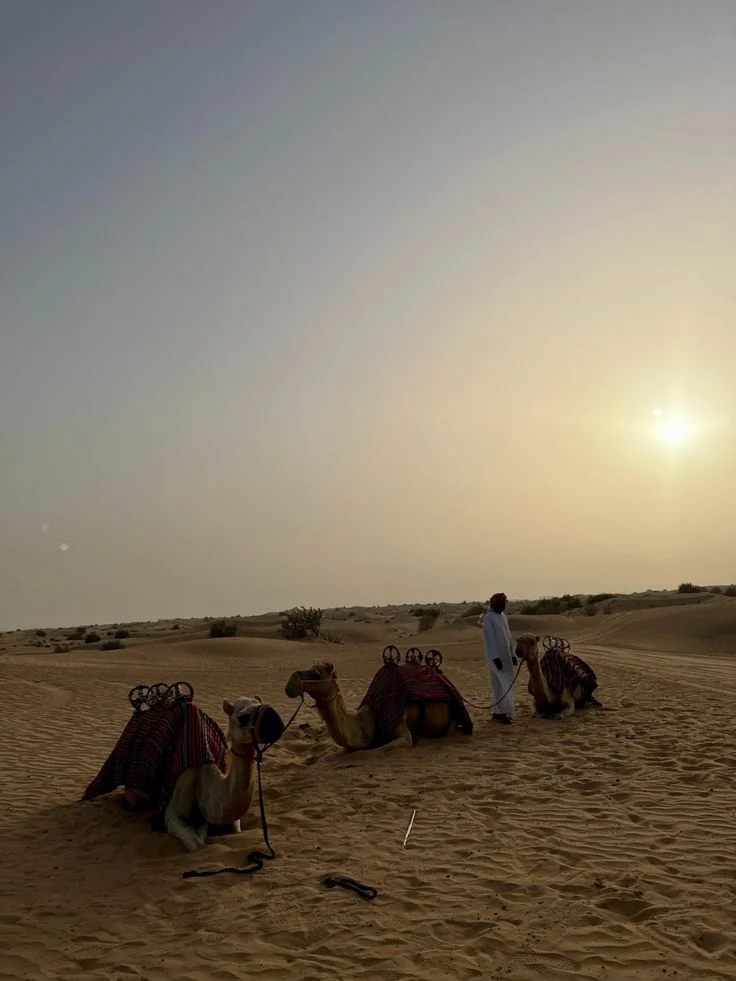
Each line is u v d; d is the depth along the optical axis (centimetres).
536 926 571
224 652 4275
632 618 4394
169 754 825
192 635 7025
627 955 527
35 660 3550
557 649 1528
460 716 1263
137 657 3969
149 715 879
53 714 1773
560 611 7188
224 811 769
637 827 779
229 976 521
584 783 943
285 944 565
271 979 515
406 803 892
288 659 3869
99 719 1700
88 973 534
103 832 838
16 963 553
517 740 1220
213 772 791
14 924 618
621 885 636
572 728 1305
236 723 762
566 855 708
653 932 557
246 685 2462
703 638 3788
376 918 595
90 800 963
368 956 539
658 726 1291
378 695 1195
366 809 872
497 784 954
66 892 679
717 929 556
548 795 899
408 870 686
